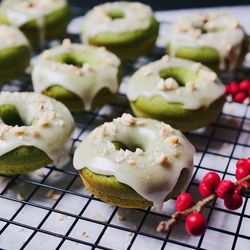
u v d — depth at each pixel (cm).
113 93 57
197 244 43
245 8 77
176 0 88
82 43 68
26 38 63
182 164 45
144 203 45
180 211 40
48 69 56
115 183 44
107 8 67
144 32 64
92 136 47
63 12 69
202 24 64
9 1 70
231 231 44
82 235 44
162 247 42
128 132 48
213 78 54
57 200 46
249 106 58
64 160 50
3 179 49
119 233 44
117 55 64
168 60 57
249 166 44
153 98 53
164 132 47
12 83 63
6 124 51
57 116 50
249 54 67
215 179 42
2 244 43
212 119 54
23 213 46
